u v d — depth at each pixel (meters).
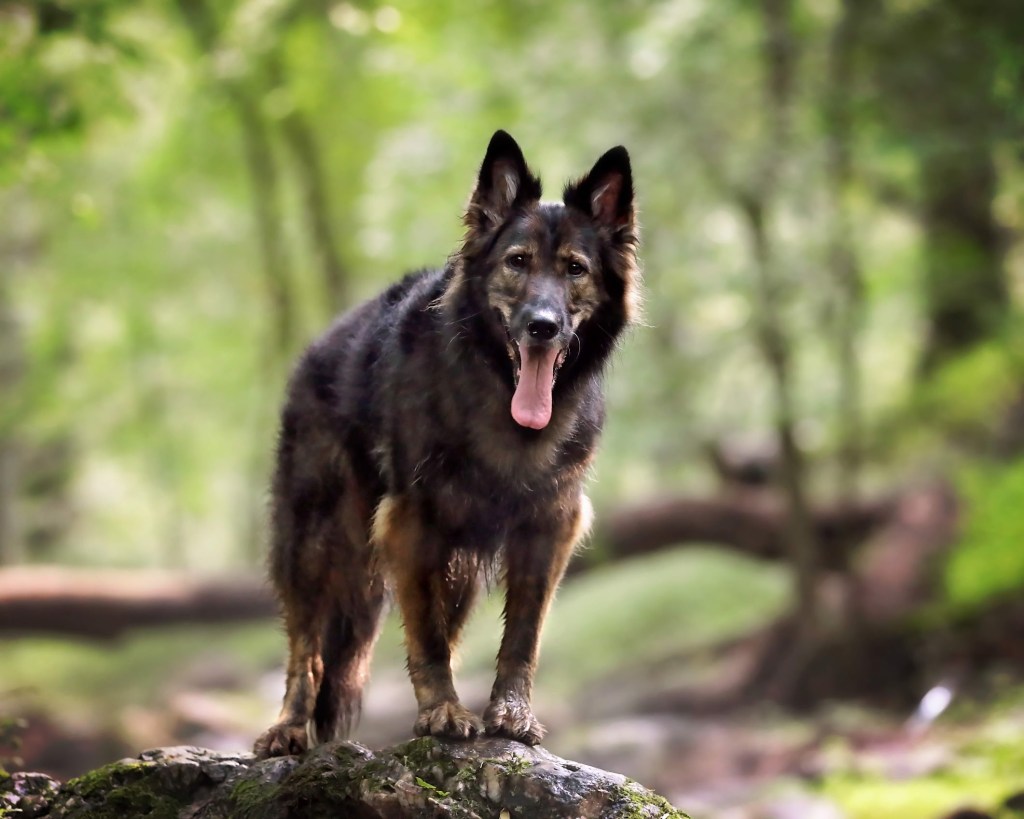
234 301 25.62
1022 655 12.88
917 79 12.99
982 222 17.31
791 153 13.56
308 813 5.18
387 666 17.94
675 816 5.14
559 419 5.79
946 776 10.28
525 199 5.88
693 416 14.79
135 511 33.31
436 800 5.06
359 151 21.55
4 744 7.03
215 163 22.78
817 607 14.04
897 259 16.91
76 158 20.89
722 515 17.23
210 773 5.59
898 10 13.45
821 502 15.88
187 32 18.69
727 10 14.16
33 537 30.91
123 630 18.05
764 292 13.75
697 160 13.46
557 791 5.12
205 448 28.59
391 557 5.74
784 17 14.09
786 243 14.23
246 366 26.25
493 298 5.71
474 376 5.67
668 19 14.23
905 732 11.96
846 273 14.18
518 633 5.84
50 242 24.50
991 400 16.84
